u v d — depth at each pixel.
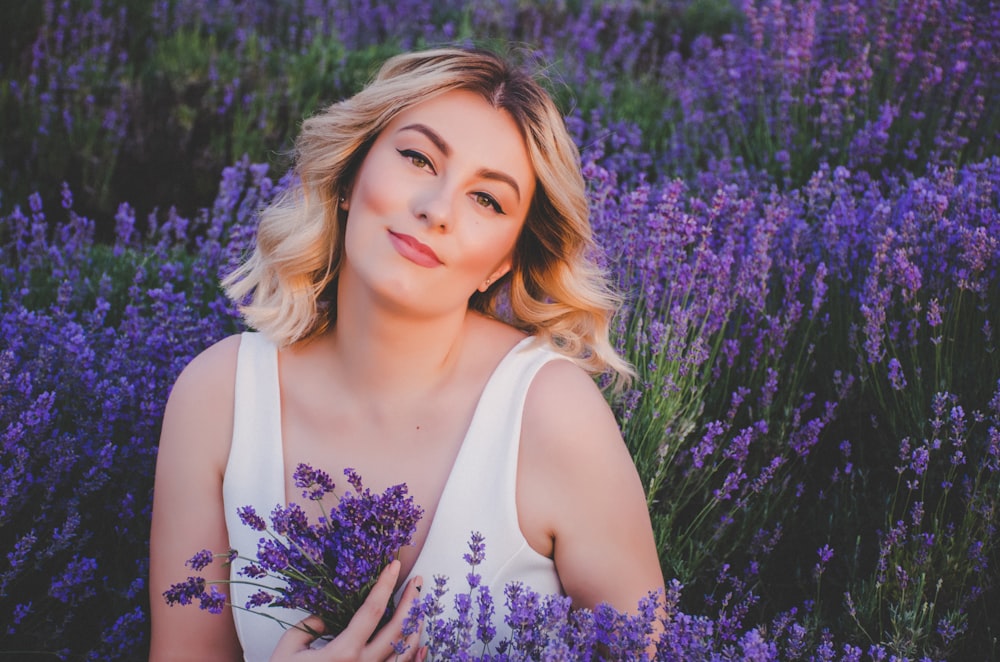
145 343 3.06
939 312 2.79
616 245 3.12
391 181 1.89
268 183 4.22
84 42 6.31
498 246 1.96
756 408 2.98
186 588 1.77
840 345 3.08
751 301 2.97
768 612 2.57
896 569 2.35
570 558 1.99
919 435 2.70
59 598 2.44
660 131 5.55
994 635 2.37
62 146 5.23
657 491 2.76
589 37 7.31
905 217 3.05
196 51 6.34
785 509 2.67
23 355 2.97
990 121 4.47
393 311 1.91
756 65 5.23
